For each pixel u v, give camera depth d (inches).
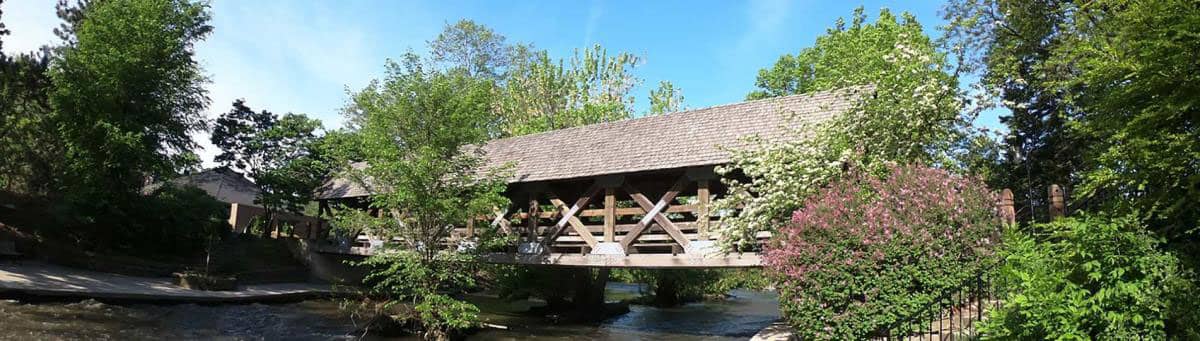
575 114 1285.7
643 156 595.5
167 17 924.0
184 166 929.5
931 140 530.6
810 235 365.4
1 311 501.4
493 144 787.4
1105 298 239.5
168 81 925.8
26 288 552.1
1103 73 310.2
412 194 572.1
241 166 1214.3
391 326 586.6
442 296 564.7
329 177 959.0
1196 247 265.0
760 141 530.6
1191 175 280.7
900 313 331.3
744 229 490.9
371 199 748.6
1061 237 301.6
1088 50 349.7
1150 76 277.0
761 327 711.7
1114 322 235.3
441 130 599.5
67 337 447.5
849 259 346.3
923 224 348.2
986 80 720.3
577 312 787.4
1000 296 325.4
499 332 639.1
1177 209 286.4
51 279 627.5
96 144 859.4
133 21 880.9
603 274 836.0
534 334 634.8
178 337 497.4
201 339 500.4
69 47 876.6
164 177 934.4
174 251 919.0
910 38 605.9
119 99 872.9
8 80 860.6
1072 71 605.3
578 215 641.6
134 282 709.3
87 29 860.0
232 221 1427.2
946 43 818.8
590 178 633.0
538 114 1338.6
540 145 724.7
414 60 621.3
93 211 821.9
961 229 351.9
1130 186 322.3
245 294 719.7
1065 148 753.0
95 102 844.0
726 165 540.7
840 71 933.8
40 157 946.1
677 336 637.3
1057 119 757.9
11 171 954.7
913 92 517.7
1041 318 241.8
